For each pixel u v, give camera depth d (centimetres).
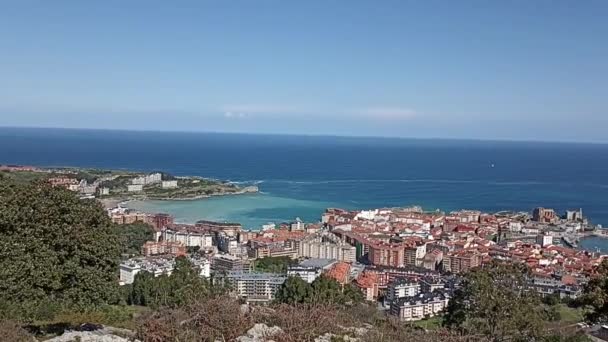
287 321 2569
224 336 2503
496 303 3181
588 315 3291
